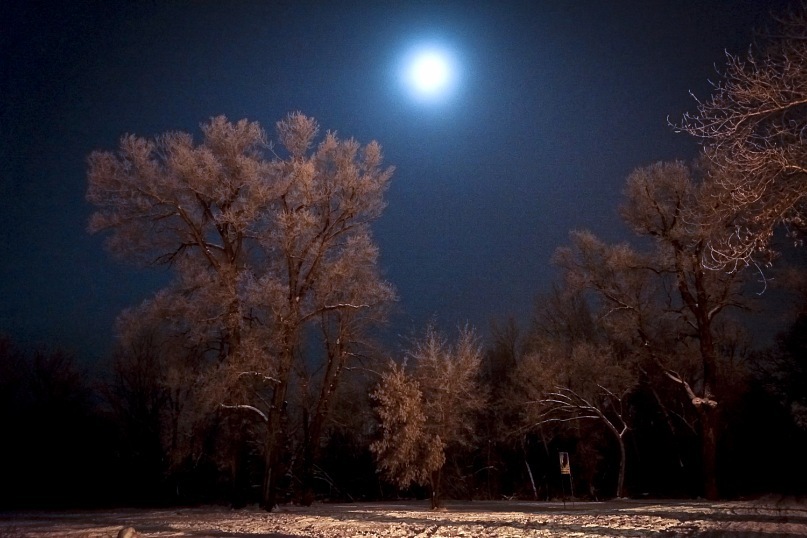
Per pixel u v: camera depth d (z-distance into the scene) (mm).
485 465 53438
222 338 34812
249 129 36062
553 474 50500
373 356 38750
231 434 35562
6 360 44688
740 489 44375
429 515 27125
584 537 16672
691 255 38375
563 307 52438
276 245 35000
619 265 41281
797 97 10523
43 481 42406
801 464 45531
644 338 41844
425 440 31500
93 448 44625
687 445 47625
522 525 21062
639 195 40031
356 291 36500
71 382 45812
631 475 49438
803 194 10562
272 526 22594
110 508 38969
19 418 43750
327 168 36938
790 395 46781
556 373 46781
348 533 19562
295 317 33844
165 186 34594
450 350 33375
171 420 42500
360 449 49719
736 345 46781
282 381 33750
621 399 46062
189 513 31797
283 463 43094
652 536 16750
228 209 35062
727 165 10922
